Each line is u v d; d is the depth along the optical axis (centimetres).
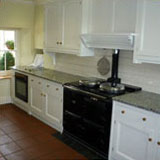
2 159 276
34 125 382
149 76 293
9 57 508
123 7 290
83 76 391
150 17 243
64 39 371
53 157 285
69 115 327
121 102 247
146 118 226
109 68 344
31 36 500
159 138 216
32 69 457
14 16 464
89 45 339
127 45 280
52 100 362
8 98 502
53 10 387
